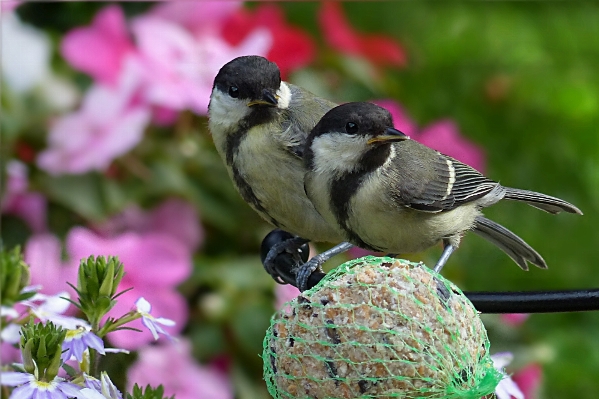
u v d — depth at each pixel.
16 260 4.19
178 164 7.71
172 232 7.67
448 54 9.15
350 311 4.63
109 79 7.49
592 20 9.40
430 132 8.54
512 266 8.74
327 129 6.23
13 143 7.47
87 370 4.61
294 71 8.19
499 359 5.32
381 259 4.96
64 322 4.33
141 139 7.66
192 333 7.50
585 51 9.20
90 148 7.39
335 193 6.30
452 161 6.92
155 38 7.65
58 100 7.59
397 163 6.49
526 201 7.41
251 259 7.79
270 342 4.89
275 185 6.75
